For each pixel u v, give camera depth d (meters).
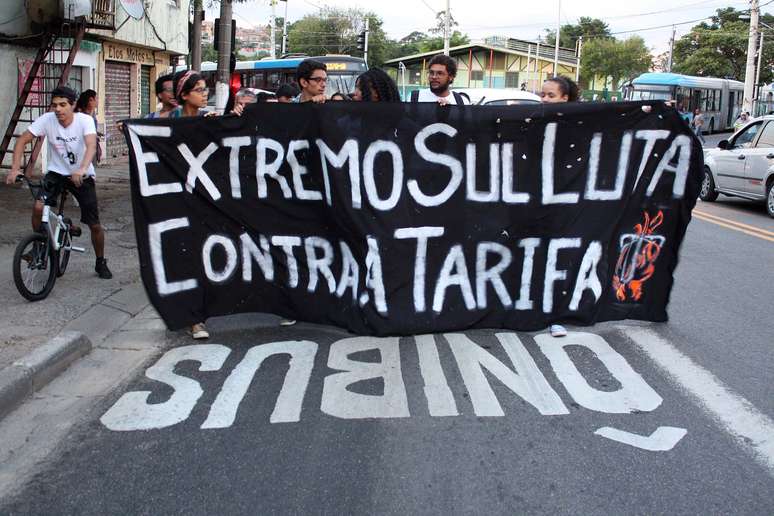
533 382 4.69
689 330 5.79
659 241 5.68
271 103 5.42
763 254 9.09
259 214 5.54
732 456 3.73
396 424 4.09
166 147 5.37
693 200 5.60
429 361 5.03
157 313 5.92
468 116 5.40
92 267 7.45
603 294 5.64
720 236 10.45
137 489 3.44
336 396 4.46
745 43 67.00
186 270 5.48
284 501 3.32
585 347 5.34
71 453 3.80
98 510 3.28
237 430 4.04
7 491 3.45
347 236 5.43
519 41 65.06
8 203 10.67
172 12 20.97
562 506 3.28
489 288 5.55
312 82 6.11
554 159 5.48
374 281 5.39
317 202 5.51
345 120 5.35
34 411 4.30
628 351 5.27
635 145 5.50
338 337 5.53
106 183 14.07
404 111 5.37
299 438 3.93
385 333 5.41
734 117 45.78
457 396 4.46
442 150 5.41
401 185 5.42
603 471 3.58
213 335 5.63
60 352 4.88
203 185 5.46
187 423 4.13
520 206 5.50
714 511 3.24
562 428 4.04
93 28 14.70
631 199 5.59
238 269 5.59
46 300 6.25
